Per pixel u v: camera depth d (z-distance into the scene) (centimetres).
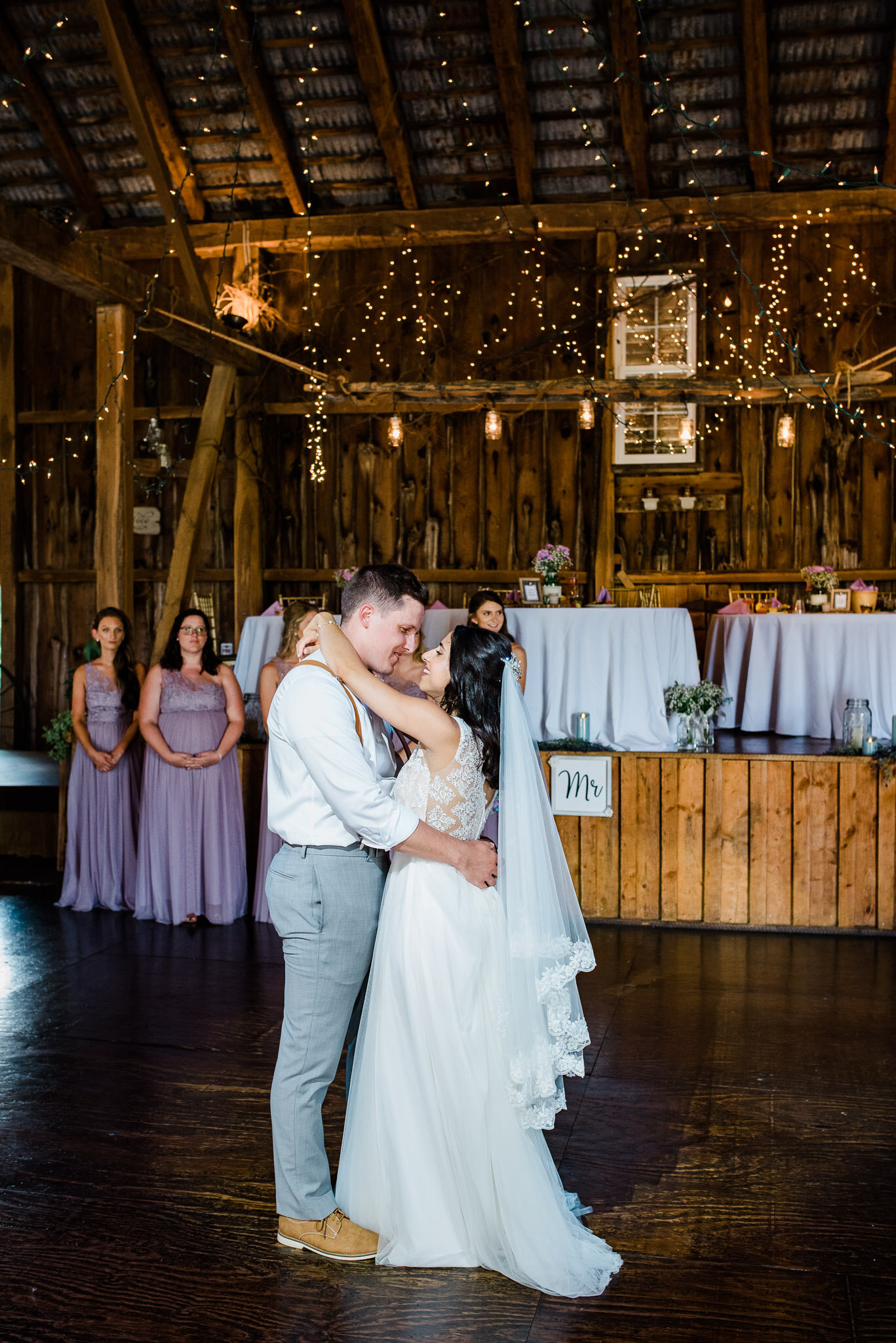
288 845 213
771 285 832
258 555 867
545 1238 203
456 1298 202
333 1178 245
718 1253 215
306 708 201
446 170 835
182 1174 248
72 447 888
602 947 429
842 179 806
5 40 752
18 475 892
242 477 862
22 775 670
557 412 852
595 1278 203
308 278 876
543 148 811
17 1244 219
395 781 223
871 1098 287
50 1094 291
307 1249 216
